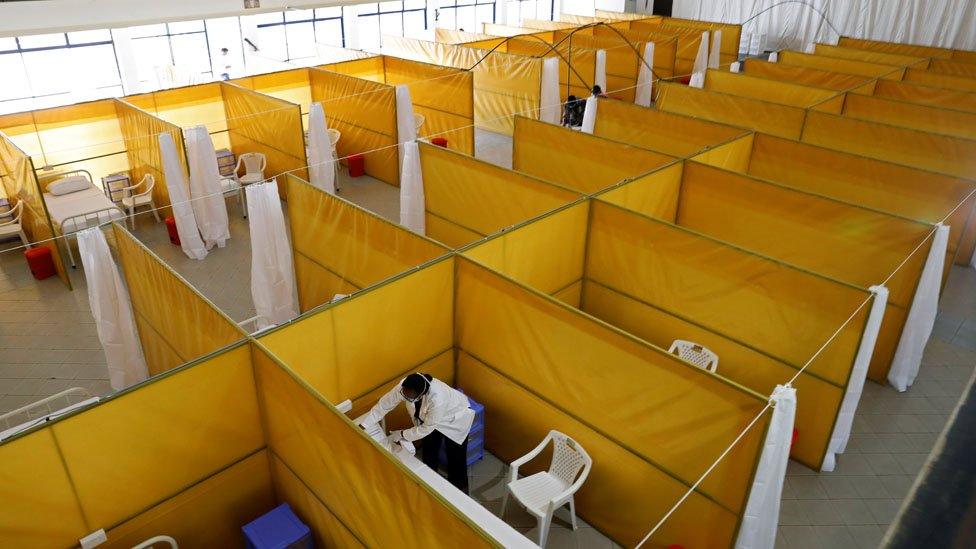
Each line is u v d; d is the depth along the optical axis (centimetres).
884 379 660
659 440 440
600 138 796
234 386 429
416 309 525
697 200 729
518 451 551
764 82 1103
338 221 640
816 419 542
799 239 657
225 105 1143
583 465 488
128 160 1041
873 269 621
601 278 663
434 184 814
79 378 661
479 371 561
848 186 762
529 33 1611
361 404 523
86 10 997
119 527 405
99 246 575
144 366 649
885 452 579
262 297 704
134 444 392
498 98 1381
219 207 909
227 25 1580
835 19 1977
